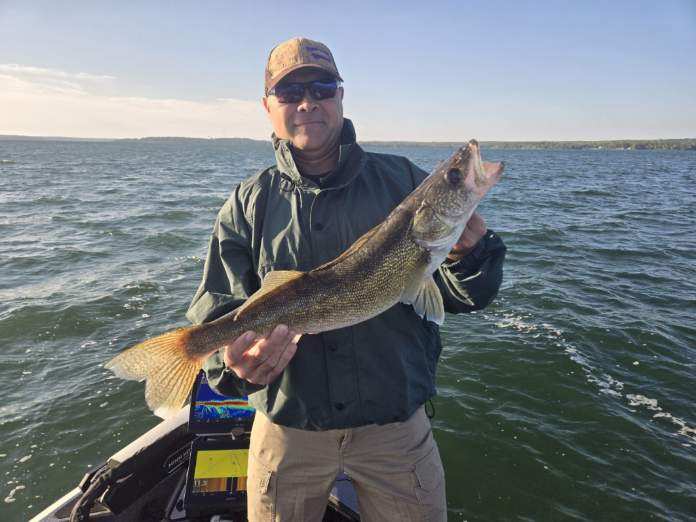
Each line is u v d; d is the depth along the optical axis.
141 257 15.91
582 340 9.30
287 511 3.14
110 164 77.44
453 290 3.06
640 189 40.97
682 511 5.40
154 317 10.70
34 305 11.05
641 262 15.09
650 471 5.98
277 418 2.97
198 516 3.98
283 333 2.63
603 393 7.59
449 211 3.05
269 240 3.04
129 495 4.04
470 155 3.08
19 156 100.50
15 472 6.19
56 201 29.17
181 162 92.19
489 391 7.68
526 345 9.08
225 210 3.25
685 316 10.53
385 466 3.02
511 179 51.75
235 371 2.73
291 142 3.17
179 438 4.51
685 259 15.51
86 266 14.71
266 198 3.12
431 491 3.06
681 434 6.64
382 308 2.95
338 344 2.91
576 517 5.38
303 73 3.02
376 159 3.38
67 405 7.48
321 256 3.01
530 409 7.24
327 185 3.04
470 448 6.43
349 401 2.88
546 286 12.39
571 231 20.09
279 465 3.12
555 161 113.25
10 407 7.40
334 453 3.05
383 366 2.90
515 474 6.00
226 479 4.00
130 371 2.97
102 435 6.87
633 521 5.30
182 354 3.08
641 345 9.12
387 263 2.98
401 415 2.89
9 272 13.98
